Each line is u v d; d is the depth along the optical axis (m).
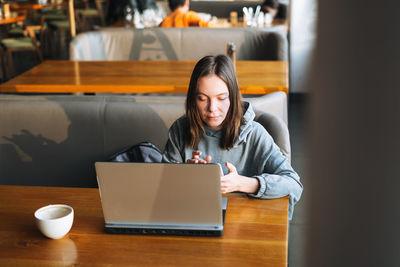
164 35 4.37
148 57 4.42
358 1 0.16
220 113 1.51
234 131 1.57
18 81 2.94
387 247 0.18
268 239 1.21
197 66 1.51
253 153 1.61
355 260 0.18
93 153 2.30
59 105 2.28
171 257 1.15
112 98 2.34
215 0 6.00
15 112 2.29
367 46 0.16
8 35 5.96
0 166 2.37
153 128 2.21
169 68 3.27
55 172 2.36
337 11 0.17
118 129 2.24
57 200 1.50
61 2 6.72
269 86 2.76
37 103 2.29
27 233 1.29
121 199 1.24
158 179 1.19
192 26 4.62
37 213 1.27
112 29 4.40
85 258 1.16
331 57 0.17
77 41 4.03
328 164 0.18
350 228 0.18
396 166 0.16
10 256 1.18
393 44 0.16
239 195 1.49
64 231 1.24
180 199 1.21
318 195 0.18
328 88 0.17
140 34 4.37
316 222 0.19
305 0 0.20
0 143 2.33
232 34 4.30
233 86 1.51
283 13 5.34
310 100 0.18
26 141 2.32
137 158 1.99
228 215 1.36
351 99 0.16
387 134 0.16
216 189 1.18
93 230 1.30
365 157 0.17
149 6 5.83
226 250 1.17
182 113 2.19
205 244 1.20
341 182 0.18
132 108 2.23
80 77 3.03
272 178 1.45
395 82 0.16
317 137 0.18
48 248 1.21
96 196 1.53
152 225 1.27
